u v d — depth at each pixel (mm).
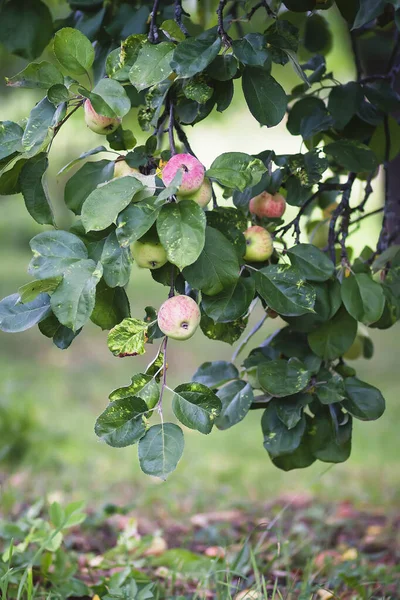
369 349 2787
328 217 3014
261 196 2283
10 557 2332
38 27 2705
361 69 2941
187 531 3656
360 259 2531
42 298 1878
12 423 5285
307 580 2627
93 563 2910
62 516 2582
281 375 2039
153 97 1988
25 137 1777
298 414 2096
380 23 2586
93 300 1680
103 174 2006
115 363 10539
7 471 4898
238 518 3980
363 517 4086
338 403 2199
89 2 2598
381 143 2672
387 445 6426
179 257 1579
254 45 1889
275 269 1927
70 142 12945
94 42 2600
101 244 1854
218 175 1730
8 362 10156
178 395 1735
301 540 3316
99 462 5531
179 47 1813
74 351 11094
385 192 2721
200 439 6840
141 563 2826
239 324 2021
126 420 1716
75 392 8570
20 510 3699
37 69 1784
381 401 2117
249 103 2023
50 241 1763
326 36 3221
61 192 15422
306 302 1897
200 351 10992
